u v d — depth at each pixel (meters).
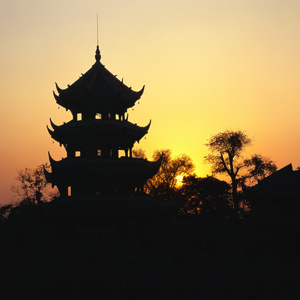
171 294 29.67
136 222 58.34
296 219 47.97
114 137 65.12
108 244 54.91
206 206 88.69
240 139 95.75
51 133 69.19
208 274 36.44
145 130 69.00
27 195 93.25
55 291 30.98
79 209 57.44
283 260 43.00
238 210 93.19
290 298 28.34
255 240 54.44
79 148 68.56
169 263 42.25
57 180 64.19
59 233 57.66
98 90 66.19
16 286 32.81
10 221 67.81
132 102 69.38
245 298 28.50
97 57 71.12
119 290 30.95
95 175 60.81
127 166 62.50
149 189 96.56
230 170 96.56
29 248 53.84
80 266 41.59
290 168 51.84
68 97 65.94
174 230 70.00
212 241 51.84
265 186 50.91
